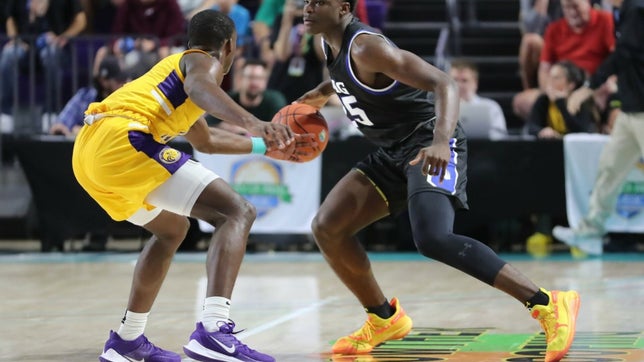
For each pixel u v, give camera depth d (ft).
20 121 45.65
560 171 39.70
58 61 45.03
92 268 37.60
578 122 41.16
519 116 49.65
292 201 40.45
